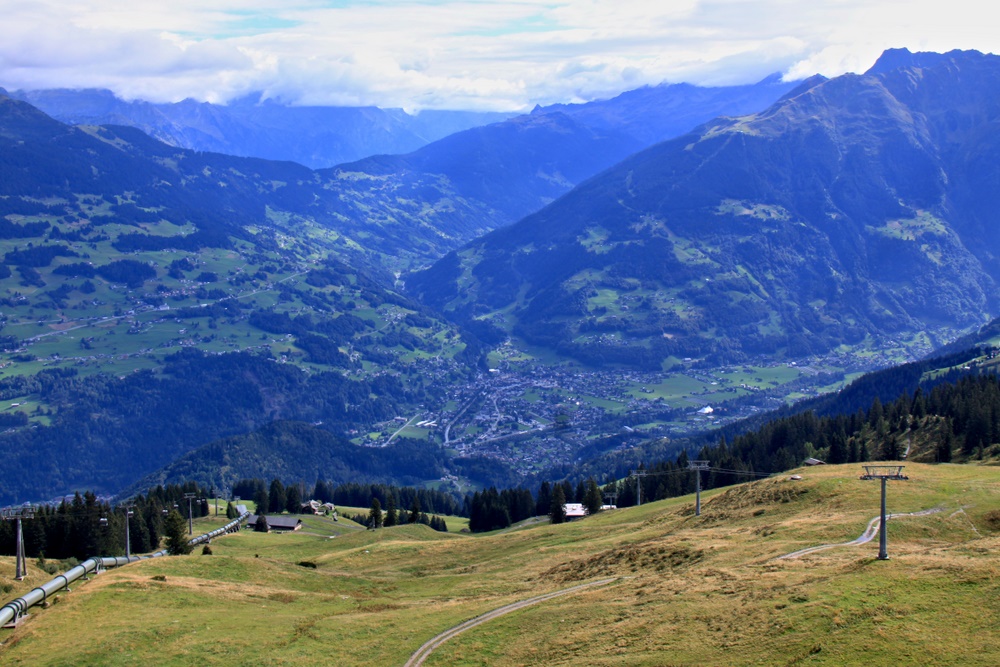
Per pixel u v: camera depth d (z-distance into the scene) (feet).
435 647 259.39
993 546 255.50
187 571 364.38
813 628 208.74
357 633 281.74
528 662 233.35
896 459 653.30
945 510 334.65
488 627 271.69
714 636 219.61
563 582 337.52
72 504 536.01
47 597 330.34
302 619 301.84
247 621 296.30
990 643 188.55
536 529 527.81
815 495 390.21
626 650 223.92
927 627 199.31
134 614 298.56
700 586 265.13
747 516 392.47
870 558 254.27
